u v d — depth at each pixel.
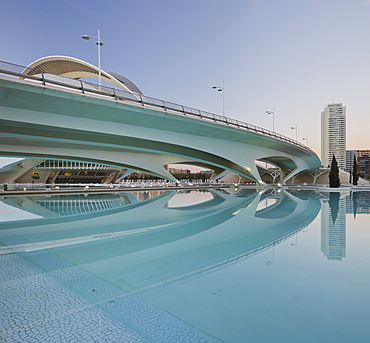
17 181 46.03
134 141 29.08
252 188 39.00
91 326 3.26
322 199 21.12
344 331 3.08
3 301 3.95
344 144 150.25
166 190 35.59
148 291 4.27
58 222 11.26
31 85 16.27
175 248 7.00
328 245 7.09
